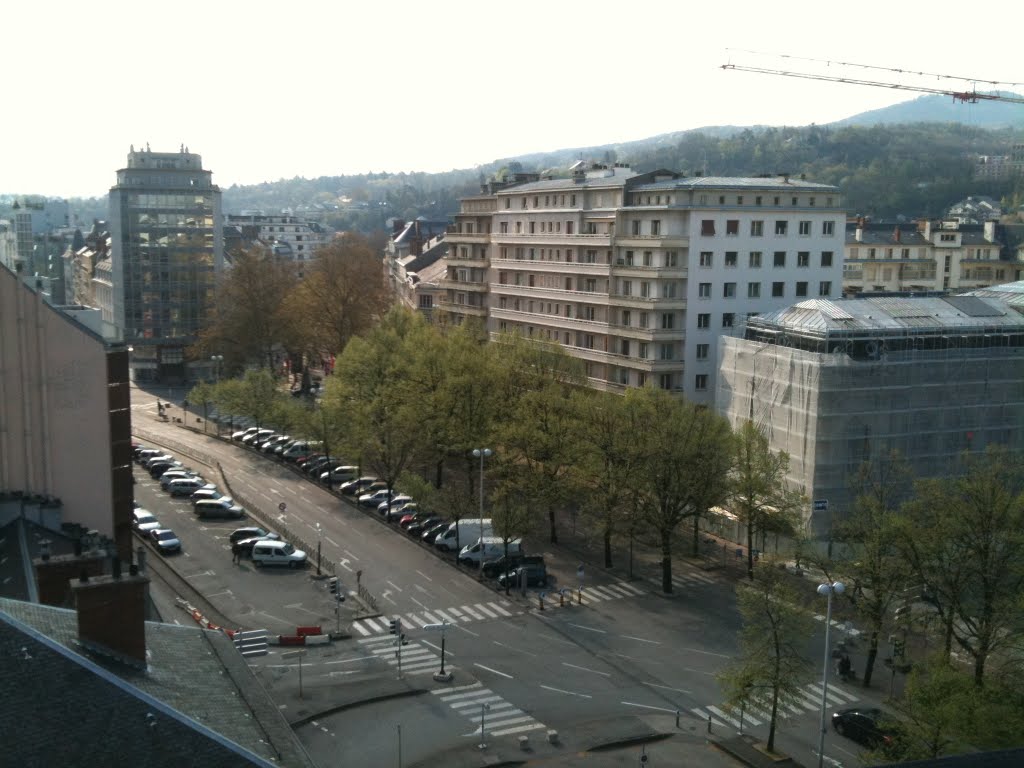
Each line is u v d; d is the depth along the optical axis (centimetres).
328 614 6838
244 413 12238
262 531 8262
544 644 6400
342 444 10125
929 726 4328
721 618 6919
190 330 17425
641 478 7550
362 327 14550
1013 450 8612
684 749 5000
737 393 9188
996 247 17738
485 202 14750
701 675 5947
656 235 10750
